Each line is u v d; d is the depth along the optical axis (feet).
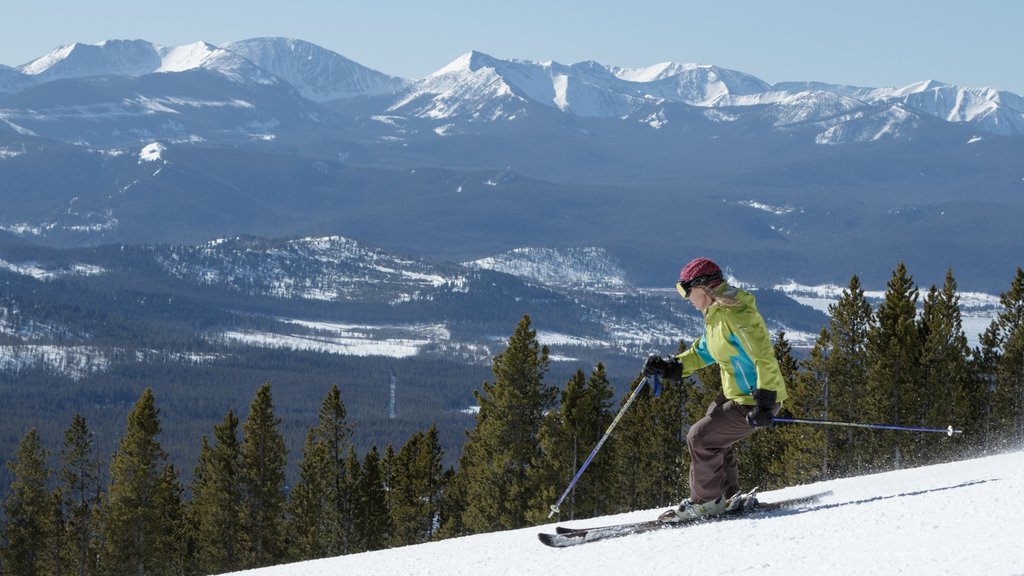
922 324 134.31
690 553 18.43
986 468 26.27
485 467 150.92
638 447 157.38
